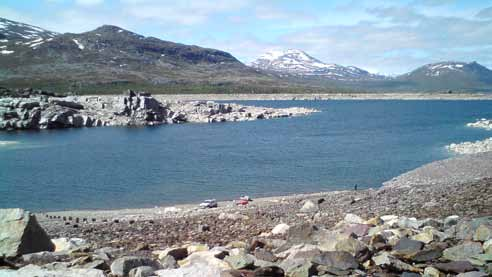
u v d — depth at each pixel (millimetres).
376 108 198000
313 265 9914
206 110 147250
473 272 9227
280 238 15578
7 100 124500
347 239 11094
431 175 46281
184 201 42000
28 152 77562
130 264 10039
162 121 138750
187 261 11328
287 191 45000
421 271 9938
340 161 62469
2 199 44031
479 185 27391
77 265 10617
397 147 75438
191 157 68625
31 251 12453
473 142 74875
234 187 47406
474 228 12797
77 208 39906
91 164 64188
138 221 25750
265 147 78312
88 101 143375
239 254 10984
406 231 13195
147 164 63219
